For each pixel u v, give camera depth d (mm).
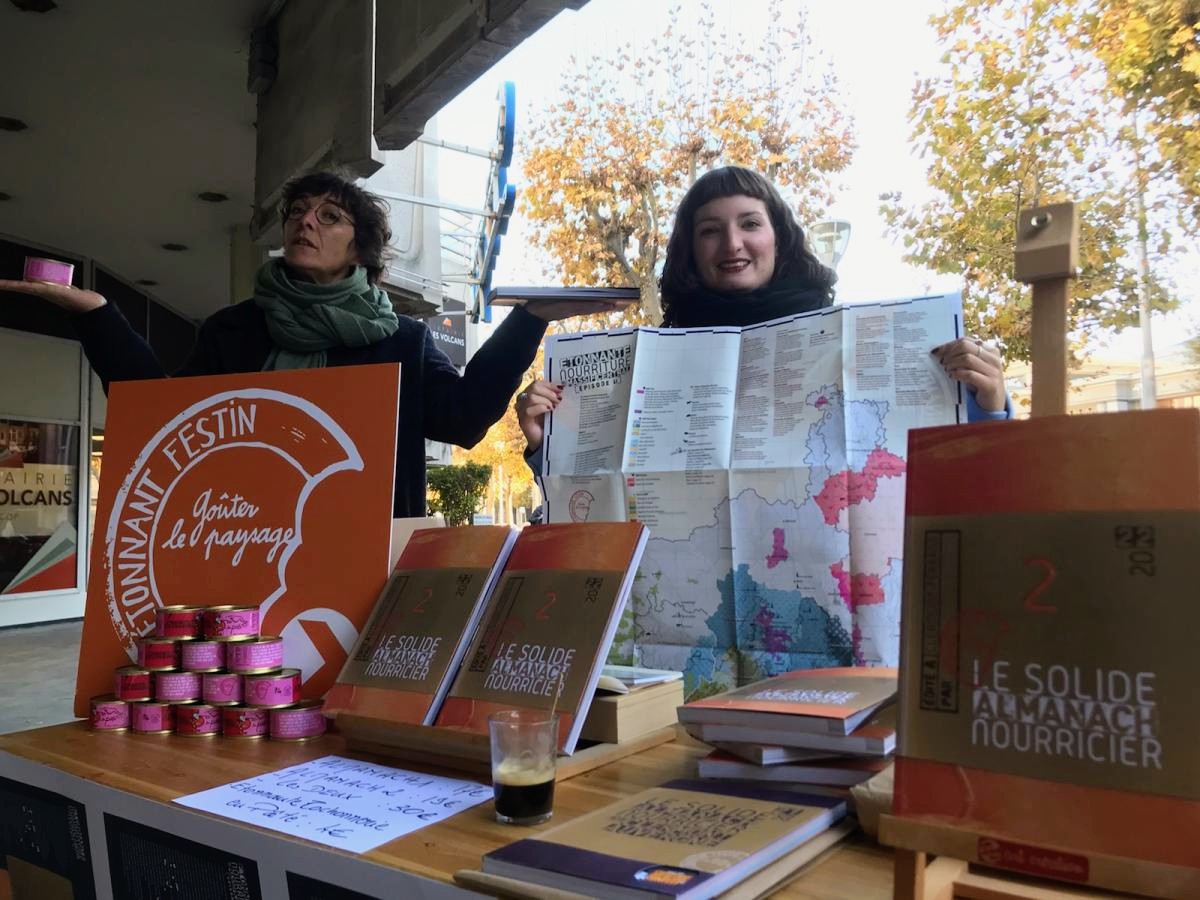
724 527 1248
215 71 4426
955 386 1170
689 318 1598
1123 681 501
